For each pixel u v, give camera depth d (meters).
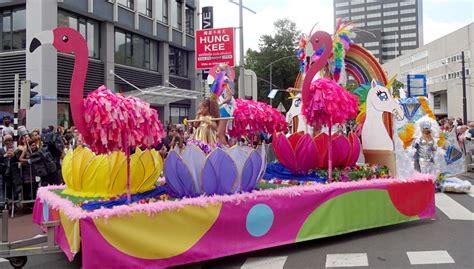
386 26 147.50
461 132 17.48
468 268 5.57
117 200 5.68
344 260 6.00
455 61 49.19
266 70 47.69
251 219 5.96
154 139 5.63
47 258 6.48
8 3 20.11
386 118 8.12
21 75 20.30
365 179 7.41
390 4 146.75
